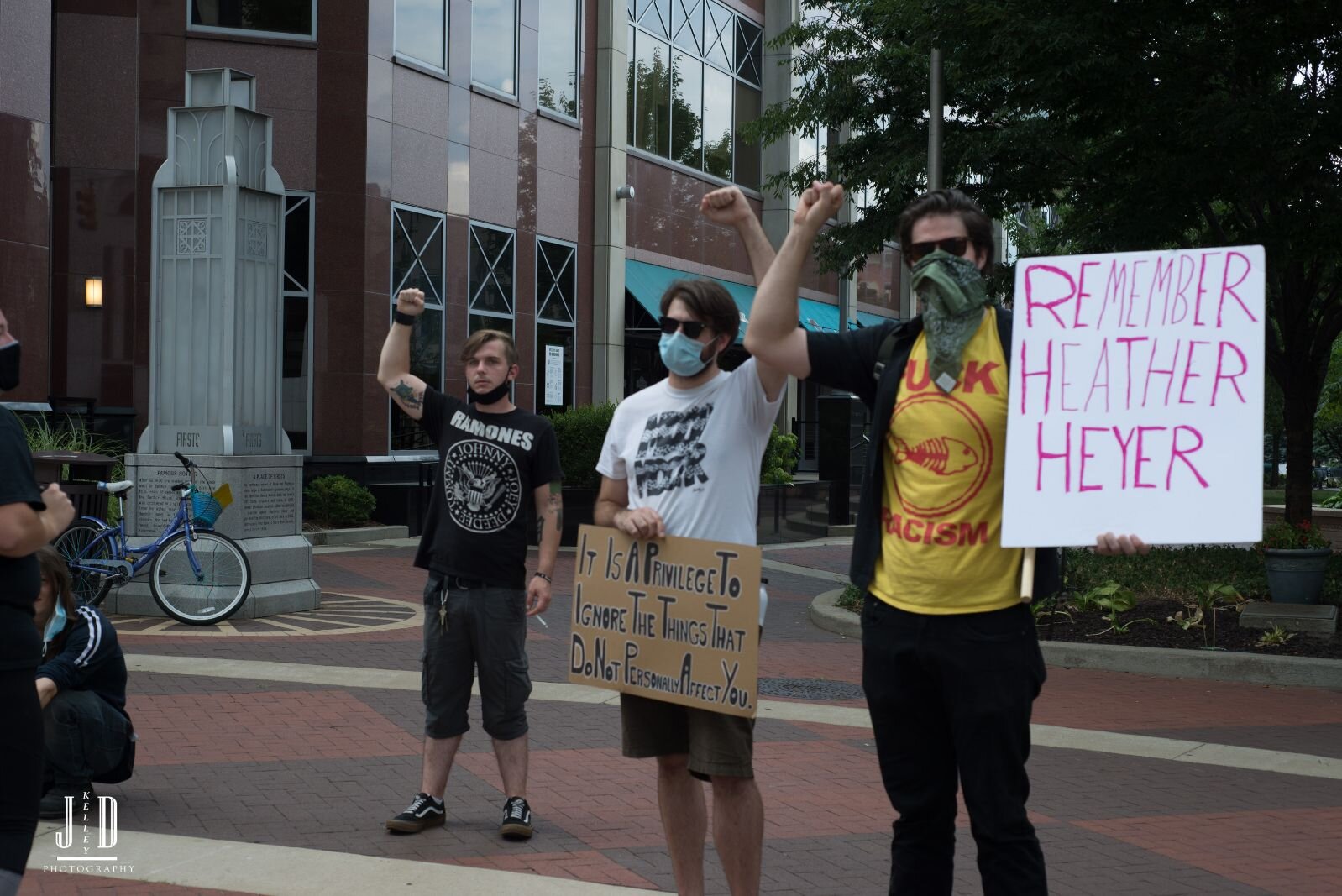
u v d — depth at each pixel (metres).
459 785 6.15
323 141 20.00
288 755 6.59
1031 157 15.97
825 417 24.75
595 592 4.11
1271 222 12.70
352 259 20.11
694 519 4.00
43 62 17.27
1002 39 12.17
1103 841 5.55
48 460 11.01
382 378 5.55
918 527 3.25
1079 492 3.08
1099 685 9.52
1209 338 3.06
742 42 31.78
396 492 19.92
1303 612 11.08
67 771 5.34
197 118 11.77
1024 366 3.17
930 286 3.23
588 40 26.03
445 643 5.36
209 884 4.57
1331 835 5.72
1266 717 8.42
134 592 11.30
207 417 11.53
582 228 25.92
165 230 11.72
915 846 3.39
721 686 3.87
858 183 17.52
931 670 3.24
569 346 25.61
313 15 19.98
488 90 22.94
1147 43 12.30
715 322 3.97
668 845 4.18
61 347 18.64
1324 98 11.51
